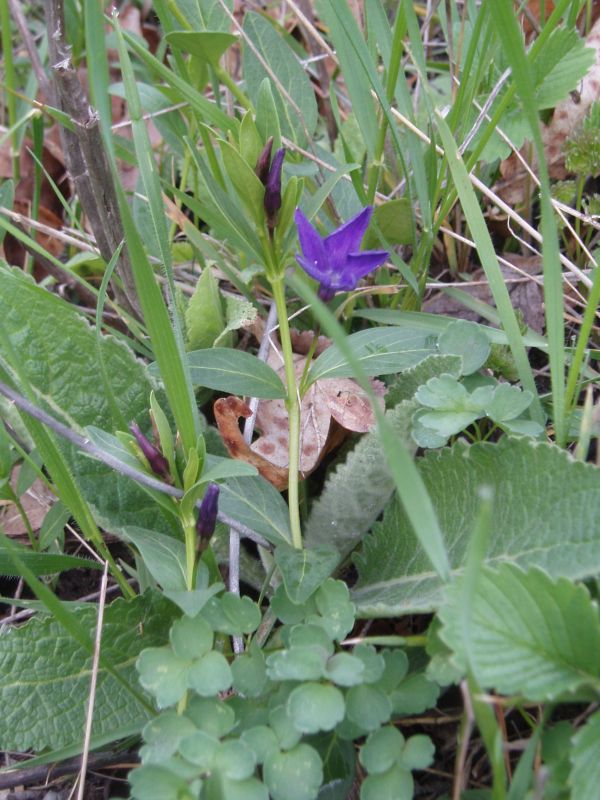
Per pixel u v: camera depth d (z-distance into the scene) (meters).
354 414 0.34
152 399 0.24
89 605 0.28
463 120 0.36
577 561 0.23
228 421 0.32
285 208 0.25
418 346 0.30
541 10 0.40
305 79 0.41
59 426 0.25
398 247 0.43
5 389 0.25
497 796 0.19
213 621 0.24
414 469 0.18
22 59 0.61
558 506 0.24
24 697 0.26
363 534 0.31
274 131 0.27
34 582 0.23
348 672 0.22
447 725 0.26
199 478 0.25
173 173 0.49
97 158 0.32
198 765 0.21
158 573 0.25
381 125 0.38
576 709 0.26
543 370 0.36
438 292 0.42
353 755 0.24
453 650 0.20
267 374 0.28
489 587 0.21
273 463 0.33
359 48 0.32
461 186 0.30
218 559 0.32
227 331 0.36
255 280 0.41
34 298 0.30
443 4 0.41
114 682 0.28
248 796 0.21
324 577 0.25
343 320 0.38
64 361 0.31
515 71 0.24
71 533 0.36
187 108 0.43
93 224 0.36
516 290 0.41
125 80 0.29
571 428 0.30
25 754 0.30
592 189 0.42
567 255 0.41
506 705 0.23
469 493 0.26
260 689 0.24
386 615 0.25
